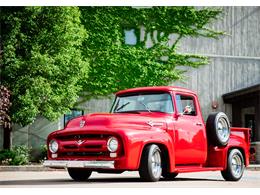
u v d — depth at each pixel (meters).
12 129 31.44
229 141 15.44
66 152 12.64
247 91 33.66
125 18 35.59
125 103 14.16
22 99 27.11
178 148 13.43
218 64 37.88
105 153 12.06
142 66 35.72
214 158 15.05
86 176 14.54
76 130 12.43
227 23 38.34
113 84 34.97
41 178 16.61
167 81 36.44
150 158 12.34
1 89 26.12
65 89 28.64
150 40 36.28
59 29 28.30
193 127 14.10
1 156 27.38
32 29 28.17
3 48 27.61
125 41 35.72
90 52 34.66
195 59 37.25
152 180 12.47
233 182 14.88
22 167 24.86
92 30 34.84
